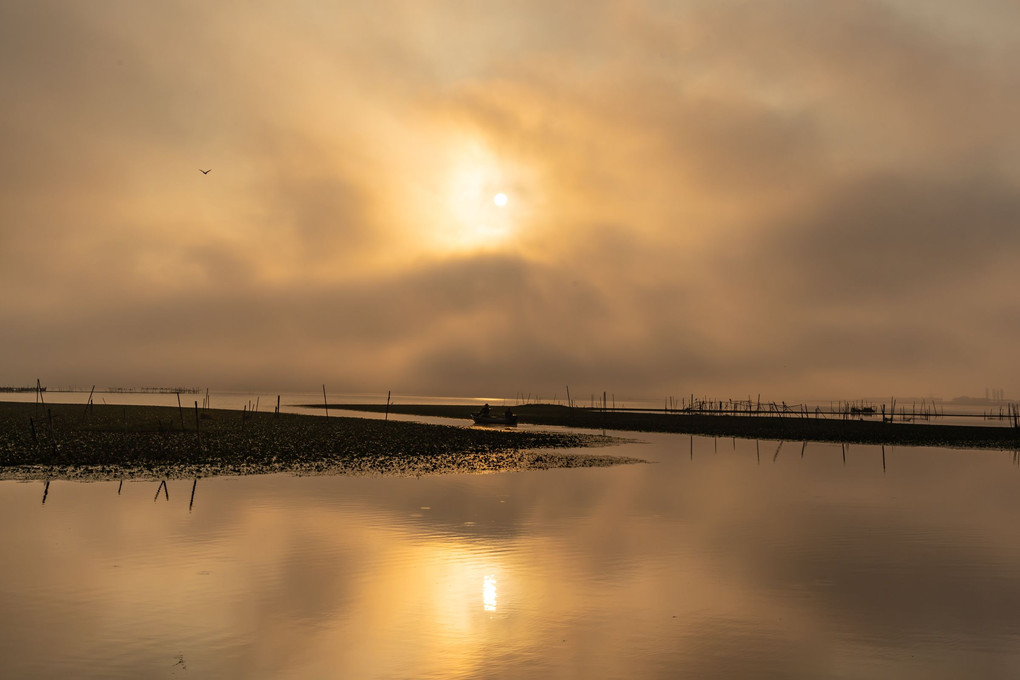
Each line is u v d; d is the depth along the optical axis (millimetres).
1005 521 33844
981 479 51500
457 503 36938
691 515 34688
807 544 28328
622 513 34938
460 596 20875
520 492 41250
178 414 88125
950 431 105375
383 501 37062
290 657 16203
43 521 30906
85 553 25422
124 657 16094
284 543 27219
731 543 28406
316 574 22938
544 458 62188
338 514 33250
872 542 28875
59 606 19531
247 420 86875
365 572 23266
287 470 49500
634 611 19781
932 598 21234
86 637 17266
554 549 26906
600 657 16438
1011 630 18516
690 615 19516
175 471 47312
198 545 26734
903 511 36562
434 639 17453
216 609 19438
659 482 47188
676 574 23594
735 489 44281
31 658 15969
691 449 75938
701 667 15945
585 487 44031
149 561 24359
